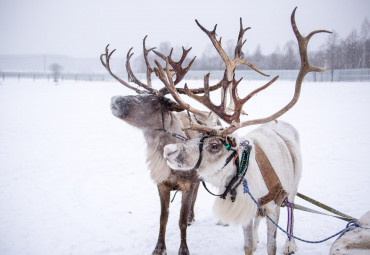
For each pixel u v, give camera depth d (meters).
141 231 5.16
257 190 3.48
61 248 4.65
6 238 4.86
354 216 5.43
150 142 4.29
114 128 13.46
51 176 7.62
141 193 6.75
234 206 3.46
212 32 3.48
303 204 5.99
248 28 3.51
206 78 3.49
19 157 9.02
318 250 4.42
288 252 4.33
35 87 34.91
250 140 3.65
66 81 50.59
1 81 44.25
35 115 16.14
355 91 25.16
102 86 37.16
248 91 26.12
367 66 49.91
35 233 5.04
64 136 11.81
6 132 12.09
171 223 5.44
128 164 8.69
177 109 4.22
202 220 5.54
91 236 4.99
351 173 7.59
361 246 2.48
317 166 8.20
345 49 51.06
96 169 8.23
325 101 20.34
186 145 3.32
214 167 3.37
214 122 4.30
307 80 42.59
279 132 4.46
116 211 5.88
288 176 3.92
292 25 3.00
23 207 5.94
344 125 13.08
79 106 19.89
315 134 11.64
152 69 4.85
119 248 4.65
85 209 5.94
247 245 3.59
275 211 3.66
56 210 5.86
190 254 4.47
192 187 4.27
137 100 4.11
